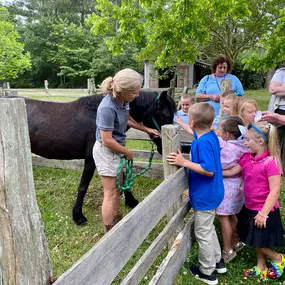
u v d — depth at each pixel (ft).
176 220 6.29
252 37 31.30
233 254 7.40
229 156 7.03
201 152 6.04
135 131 12.58
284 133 9.63
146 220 4.46
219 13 19.95
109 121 6.46
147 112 8.55
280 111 9.84
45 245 2.65
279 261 6.68
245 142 6.75
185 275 6.72
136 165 12.39
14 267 2.37
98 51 86.12
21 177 2.40
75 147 9.27
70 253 7.93
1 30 44.57
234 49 32.91
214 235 6.75
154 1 21.83
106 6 22.22
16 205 2.36
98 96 9.11
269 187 6.37
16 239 2.35
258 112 8.09
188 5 20.42
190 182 6.71
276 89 9.57
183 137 11.37
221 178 6.45
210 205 6.35
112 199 7.48
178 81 50.34
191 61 26.53
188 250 6.80
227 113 9.04
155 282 4.85
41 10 121.08
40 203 10.89
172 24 21.33
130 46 82.89
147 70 45.37
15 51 44.65
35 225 2.53
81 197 9.46
